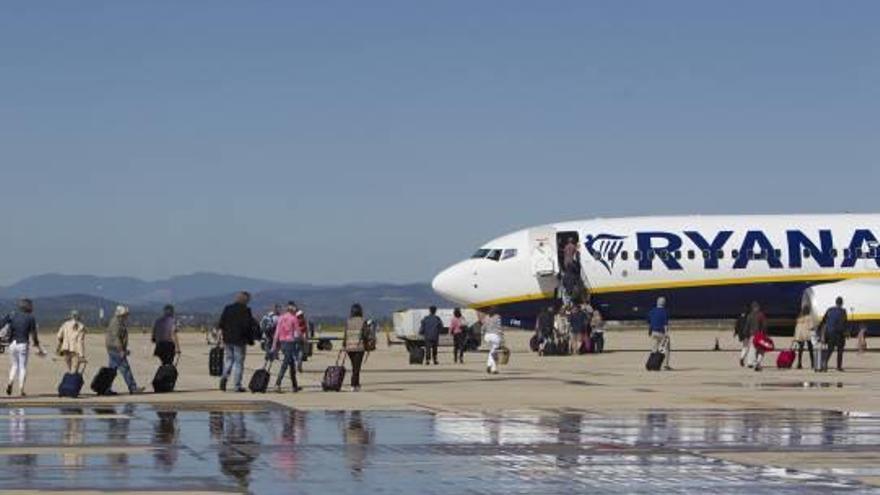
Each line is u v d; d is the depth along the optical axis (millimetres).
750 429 33188
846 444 29844
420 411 38625
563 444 29812
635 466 26078
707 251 81875
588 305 82250
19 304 45000
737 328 67375
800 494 22516
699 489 23078
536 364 68875
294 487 23266
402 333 106250
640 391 47000
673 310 82750
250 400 42781
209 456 27531
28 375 58750
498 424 34562
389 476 24672
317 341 95438
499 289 84000
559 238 83250
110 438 31000
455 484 23672
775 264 81812
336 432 32531
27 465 25984
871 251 82188
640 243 82125
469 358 78625
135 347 103188
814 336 62469
